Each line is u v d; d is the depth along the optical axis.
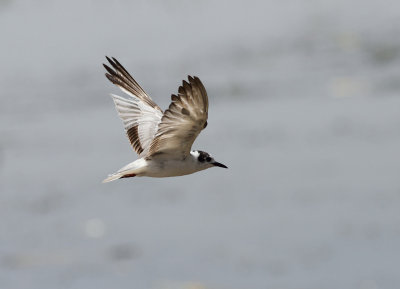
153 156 8.83
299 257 14.81
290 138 20.27
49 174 19.23
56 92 24.56
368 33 28.25
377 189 17.28
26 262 15.42
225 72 25.52
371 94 22.84
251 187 17.91
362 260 14.63
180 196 17.84
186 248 15.52
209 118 21.94
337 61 25.78
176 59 27.09
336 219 16.17
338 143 19.78
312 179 18.00
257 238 15.70
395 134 20.02
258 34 29.53
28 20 32.62
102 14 33.19
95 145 20.67
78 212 17.39
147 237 16.09
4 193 18.36
